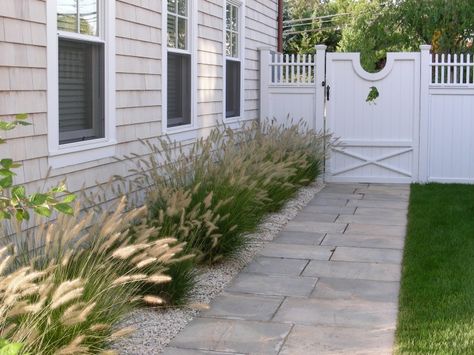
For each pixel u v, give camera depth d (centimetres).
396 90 1180
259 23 1274
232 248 641
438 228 800
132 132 706
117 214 447
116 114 670
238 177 668
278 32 1445
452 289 559
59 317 360
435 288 563
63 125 594
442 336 454
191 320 499
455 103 1162
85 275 417
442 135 1173
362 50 1562
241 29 1141
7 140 495
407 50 1555
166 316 503
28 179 521
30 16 518
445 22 1448
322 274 627
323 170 1214
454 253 679
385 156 1193
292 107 1234
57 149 557
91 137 636
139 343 449
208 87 955
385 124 1190
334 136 1208
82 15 609
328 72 1202
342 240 766
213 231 623
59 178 566
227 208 630
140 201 714
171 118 852
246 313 515
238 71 1145
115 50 661
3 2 486
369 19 1581
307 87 1221
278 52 1450
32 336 333
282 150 1008
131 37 696
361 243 752
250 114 1207
